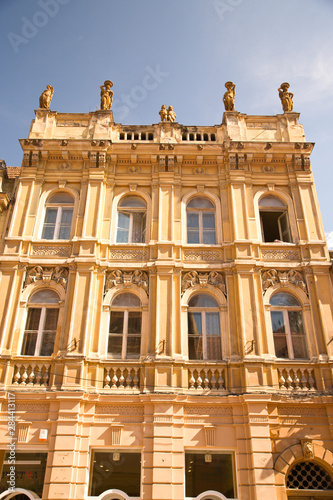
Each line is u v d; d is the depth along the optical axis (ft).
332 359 45.29
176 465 40.88
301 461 42.01
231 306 48.62
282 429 42.65
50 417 42.47
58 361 44.91
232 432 42.60
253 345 45.75
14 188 56.54
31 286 49.47
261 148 57.16
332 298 48.75
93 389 44.19
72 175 56.29
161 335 46.42
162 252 51.08
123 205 56.13
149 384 44.32
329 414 43.04
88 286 48.60
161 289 48.88
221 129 60.13
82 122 60.13
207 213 55.72
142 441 42.14
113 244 52.03
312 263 50.44
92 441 42.16
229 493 40.73
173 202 54.65
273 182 56.29
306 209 54.44
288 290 50.19
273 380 44.78
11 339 46.21
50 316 48.57
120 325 48.49
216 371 45.44
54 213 55.01
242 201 54.34
